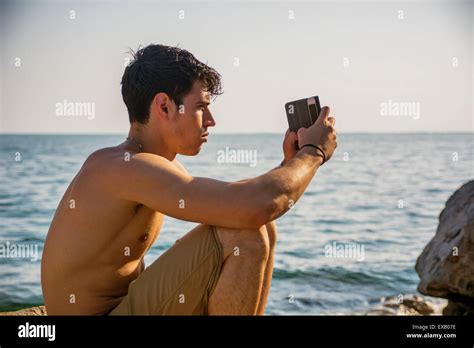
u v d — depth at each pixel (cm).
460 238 444
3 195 1623
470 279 432
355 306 699
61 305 235
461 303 445
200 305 221
